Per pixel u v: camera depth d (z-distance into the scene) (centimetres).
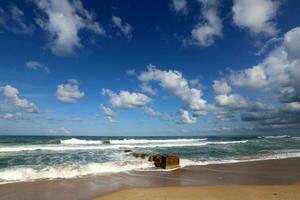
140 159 1897
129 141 4797
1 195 964
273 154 2439
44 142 4028
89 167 1525
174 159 1600
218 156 2247
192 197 906
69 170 1439
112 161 1786
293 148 3130
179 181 1220
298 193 963
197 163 1800
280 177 1327
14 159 1853
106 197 925
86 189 1055
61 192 1009
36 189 1055
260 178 1298
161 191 1000
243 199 873
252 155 2338
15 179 1234
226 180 1246
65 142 4178
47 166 1555
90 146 3244
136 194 955
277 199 869
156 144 3862
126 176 1336
